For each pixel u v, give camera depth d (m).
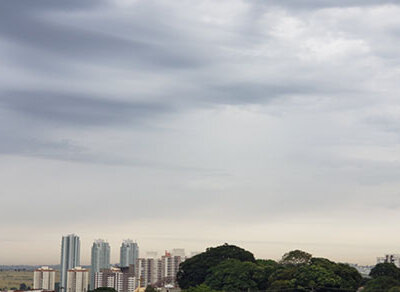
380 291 169.25
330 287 196.88
